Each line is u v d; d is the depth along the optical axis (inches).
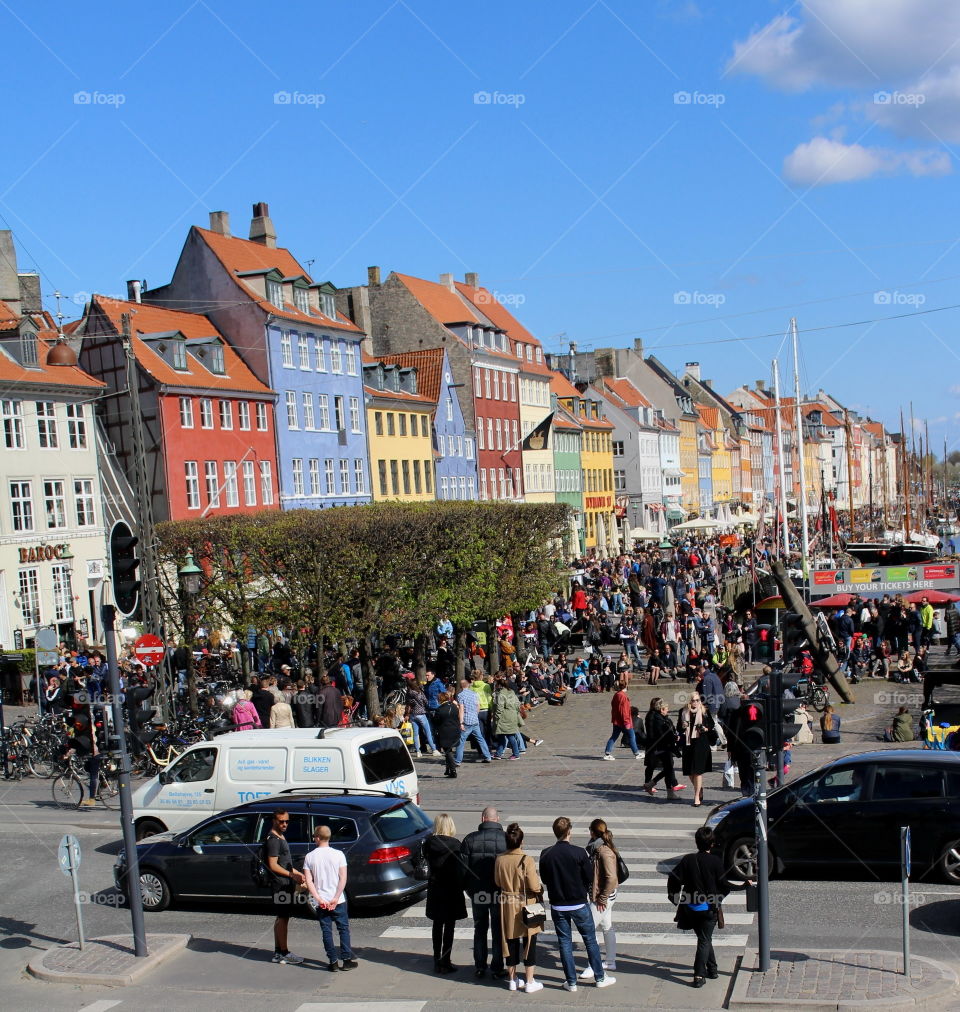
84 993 507.5
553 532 1777.8
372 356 3166.8
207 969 534.0
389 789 717.3
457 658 1476.4
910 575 1699.1
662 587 1818.4
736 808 628.4
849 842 605.6
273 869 537.6
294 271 2628.0
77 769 940.6
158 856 638.5
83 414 1892.2
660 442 4795.8
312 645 1363.2
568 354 4621.1
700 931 481.4
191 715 1206.9
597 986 488.1
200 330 2309.3
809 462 6486.2
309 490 2492.6
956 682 1016.9
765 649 771.4
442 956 515.5
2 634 1679.4
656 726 860.6
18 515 1740.9
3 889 692.7
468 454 3294.8
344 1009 473.4
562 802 853.2
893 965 475.5
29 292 2070.6
